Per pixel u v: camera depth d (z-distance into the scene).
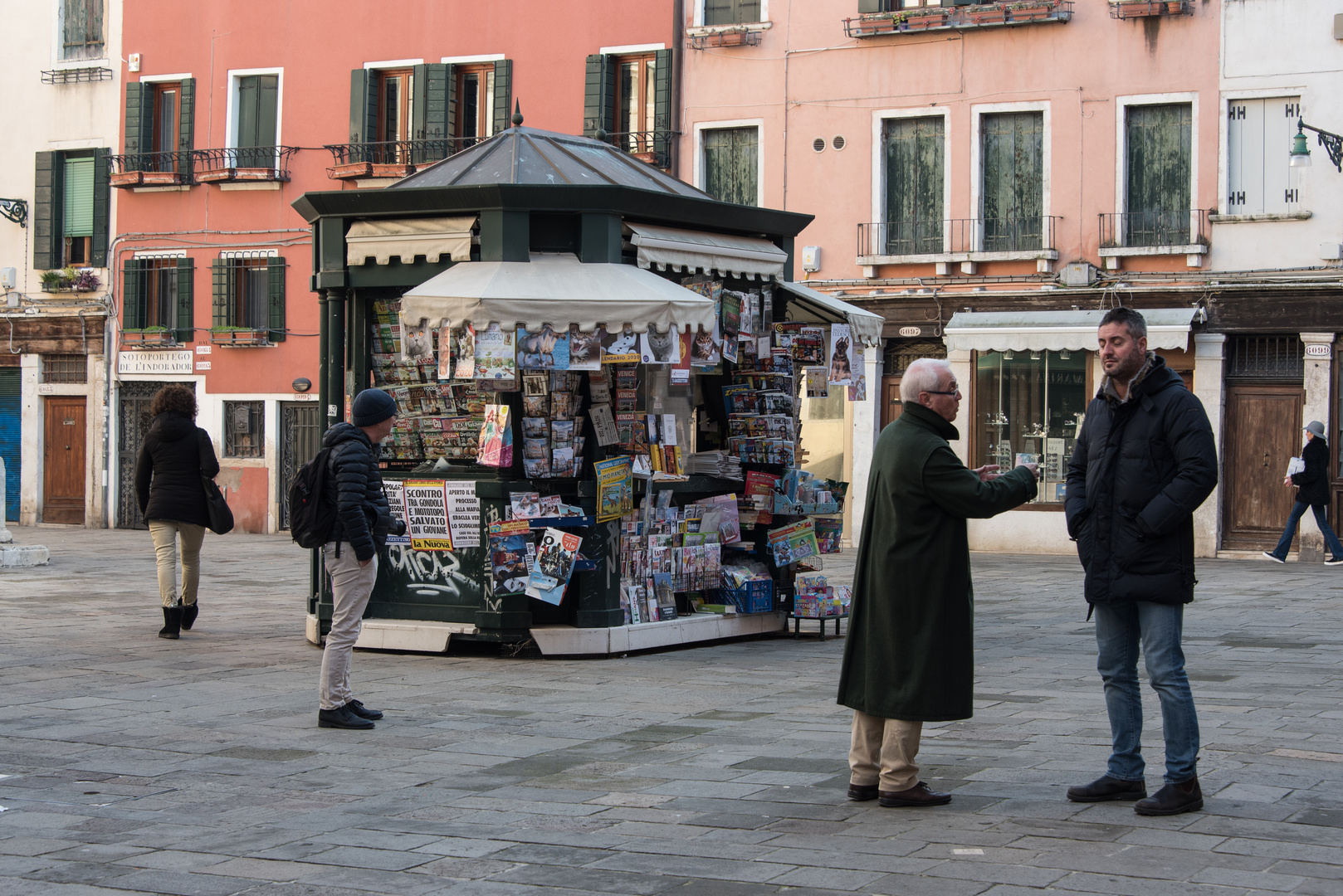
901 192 23.25
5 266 29.39
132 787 6.34
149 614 13.19
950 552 5.75
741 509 11.75
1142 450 5.61
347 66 26.98
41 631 11.83
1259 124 20.94
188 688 9.01
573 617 10.53
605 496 10.17
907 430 5.86
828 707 8.31
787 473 11.79
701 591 11.62
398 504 10.57
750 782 6.31
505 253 10.02
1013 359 22.34
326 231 10.74
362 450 7.77
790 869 4.91
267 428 27.22
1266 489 20.72
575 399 10.34
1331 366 20.17
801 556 11.74
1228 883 4.61
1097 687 8.86
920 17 22.67
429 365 10.63
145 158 28.19
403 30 26.56
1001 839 5.22
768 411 11.69
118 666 9.91
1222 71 21.05
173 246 28.11
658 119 24.59
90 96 28.94
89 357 28.52
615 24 25.03
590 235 10.16
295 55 27.38
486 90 26.33
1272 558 19.61
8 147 29.39
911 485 5.75
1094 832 5.28
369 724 7.66
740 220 11.36
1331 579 16.83
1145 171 21.69
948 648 5.72
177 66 28.22
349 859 5.15
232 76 27.83
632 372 10.52
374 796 6.14
